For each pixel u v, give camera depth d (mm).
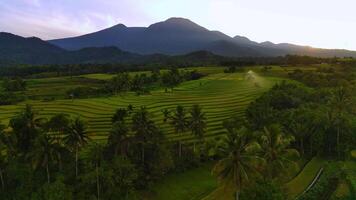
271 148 66125
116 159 75188
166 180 88938
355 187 76062
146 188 82000
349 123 108500
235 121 115938
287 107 148375
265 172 65312
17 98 187000
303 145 110688
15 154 81000
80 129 79312
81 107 153625
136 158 84875
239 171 58094
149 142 87375
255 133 75812
